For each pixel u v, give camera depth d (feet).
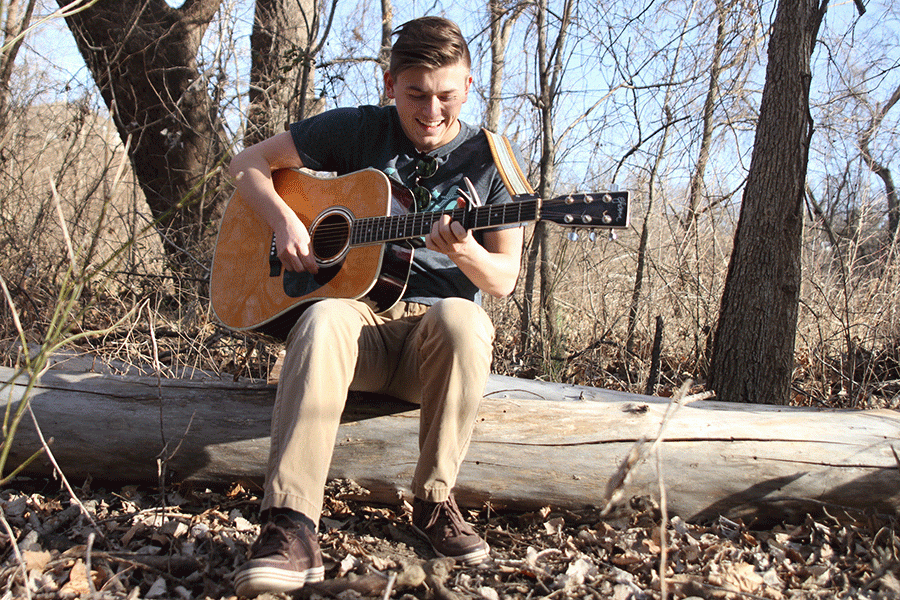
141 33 16.61
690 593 6.11
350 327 6.34
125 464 7.75
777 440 7.45
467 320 6.34
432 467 6.56
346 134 8.03
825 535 7.14
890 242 14.58
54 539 6.70
